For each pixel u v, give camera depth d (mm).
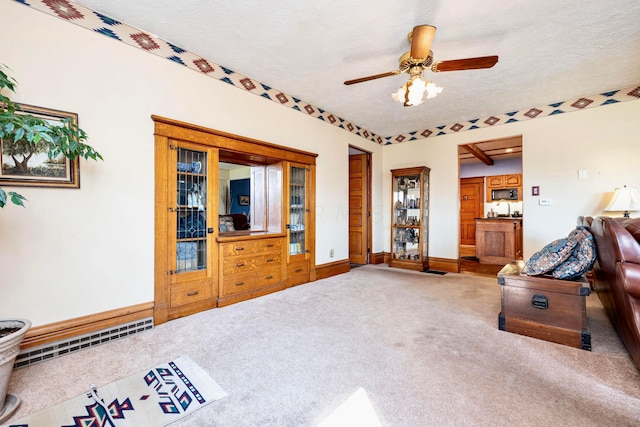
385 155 5957
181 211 2771
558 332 2168
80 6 2193
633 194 3393
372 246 5723
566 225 4004
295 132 3994
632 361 1884
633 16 2279
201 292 2887
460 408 1446
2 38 1903
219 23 2412
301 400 1517
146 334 2352
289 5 2189
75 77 2178
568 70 3168
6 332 1538
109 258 2320
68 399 1521
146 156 2541
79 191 2182
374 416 1395
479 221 6262
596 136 3807
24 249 1958
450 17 2301
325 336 2301
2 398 1395
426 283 4109
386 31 2500
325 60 3006
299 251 4098
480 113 4539
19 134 1406
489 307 3031
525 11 2230
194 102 2891
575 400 1505
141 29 2500
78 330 2131
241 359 1939
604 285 2408
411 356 1979
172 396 1545
